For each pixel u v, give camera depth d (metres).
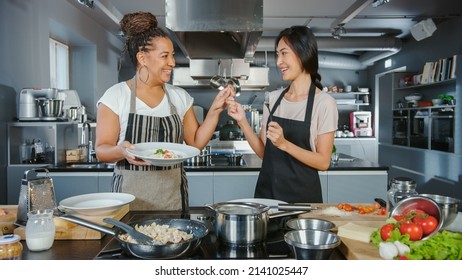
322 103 1.93
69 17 4.77
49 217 1.22
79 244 1.26
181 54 6.91
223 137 5.94
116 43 6.78
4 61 3.46
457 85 4.91
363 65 7.96
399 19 5.78
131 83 1.81
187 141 2.01
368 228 1.27
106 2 3.78
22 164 3.58
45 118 3.56
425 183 5.65
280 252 1.15
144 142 1.77
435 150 5.43
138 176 1.74
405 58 6.97
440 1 4.95
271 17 5.71
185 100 1.96
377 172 3.43
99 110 1.77
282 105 2.07
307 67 1.93
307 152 1.85
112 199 1.57
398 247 1.08
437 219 1.23
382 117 7.21
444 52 5.70
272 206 1.46
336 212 1.56
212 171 3.46
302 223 1.33
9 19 3.54
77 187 3.36
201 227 1.24
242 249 1.18
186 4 2.65
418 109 5.98
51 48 5.17
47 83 4.28
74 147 4.02
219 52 3.59
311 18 5.77
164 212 1.63
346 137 8.00
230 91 1.93
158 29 1.70
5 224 1.34
